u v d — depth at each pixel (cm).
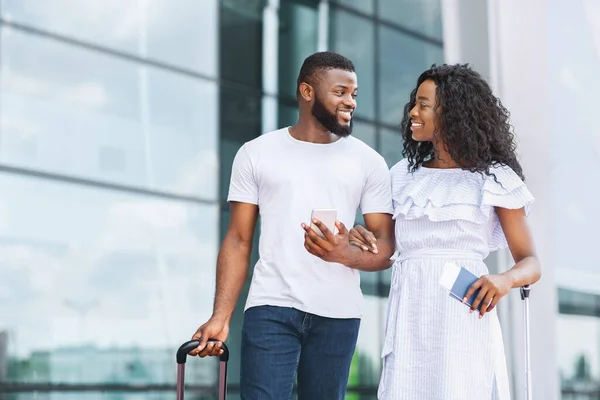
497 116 311
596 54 987
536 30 901
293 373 332
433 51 1168
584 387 1073
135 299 1005
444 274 283
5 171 934
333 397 336
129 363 996
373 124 1152
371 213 339
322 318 330
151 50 1043
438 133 312
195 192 1060
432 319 299
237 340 1064
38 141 958
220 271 340
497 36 906
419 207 305
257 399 327
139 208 1017
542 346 902
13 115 943
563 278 1042
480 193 304
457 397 293
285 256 329
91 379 970
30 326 937
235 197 341
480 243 305
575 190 1014
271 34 1134
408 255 310
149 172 1029
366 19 1172
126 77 1022
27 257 941
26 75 954
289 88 1140
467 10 916
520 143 895
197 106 1070
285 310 328
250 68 1116
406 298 305
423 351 300
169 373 1020
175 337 1029
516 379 898
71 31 988
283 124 1133
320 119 335
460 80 309
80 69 991
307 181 333
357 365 1116
